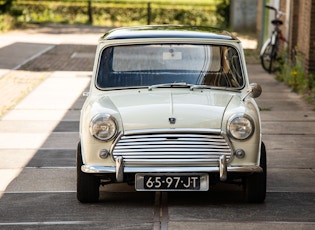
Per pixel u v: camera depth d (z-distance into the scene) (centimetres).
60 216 955
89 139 961
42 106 1786
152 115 952
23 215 961
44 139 1438
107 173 959
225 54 1073
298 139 1445
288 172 1202
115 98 1016
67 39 3481
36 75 2312
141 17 4581
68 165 1239
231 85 1059
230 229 892
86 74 2345
